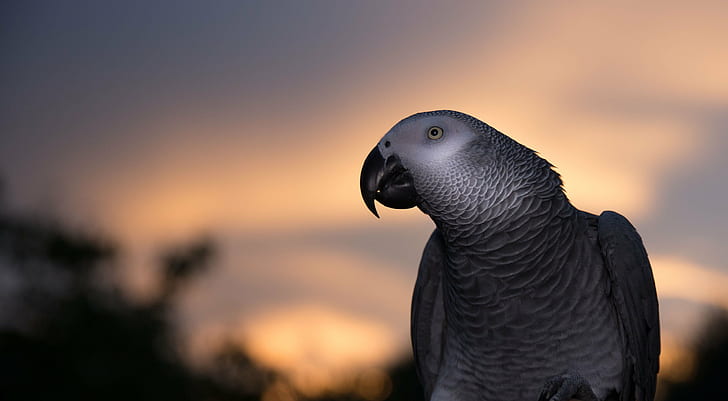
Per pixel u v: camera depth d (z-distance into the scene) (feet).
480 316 2.57
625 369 2.55
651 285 2.62
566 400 2.43
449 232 2.57
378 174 2.61
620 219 2.62
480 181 2.54
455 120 2.60
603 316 2.54
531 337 2.54
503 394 2.60
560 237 2.52
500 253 2.52
